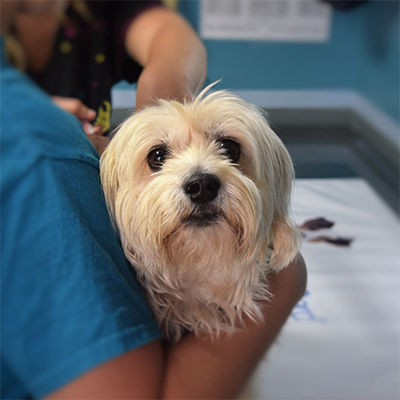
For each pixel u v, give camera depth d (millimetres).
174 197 846
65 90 694
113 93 1031
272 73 2904
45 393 494
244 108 946
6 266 473
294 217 1503
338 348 1071
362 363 1032
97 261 547
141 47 1010
